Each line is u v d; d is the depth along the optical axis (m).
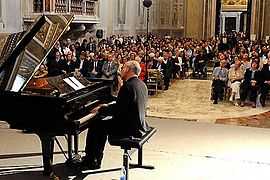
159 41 20.30
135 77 5.96
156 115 10.15
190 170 6.29
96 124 6.21
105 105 6.25
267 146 7.61
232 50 18.12
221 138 8.09
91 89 6.39
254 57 12.74
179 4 25.88
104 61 12.11
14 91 5.77
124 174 5.65
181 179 5.93
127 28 22.22
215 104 11.93
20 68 5.92
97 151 6.26
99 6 18.03
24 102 5.60
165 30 26.28
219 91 12.18
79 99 5.90
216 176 6.07
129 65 5.97
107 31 19.47
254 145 7.66
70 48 14.14
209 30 26.03
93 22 17.16
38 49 5.89
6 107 5.67
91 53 12.64
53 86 6.18
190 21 25.84
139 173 6.11
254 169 6.40
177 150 7.24
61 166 6.36
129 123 5.76
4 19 12.29
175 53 16.66
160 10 26.19
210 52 19.22
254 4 25.80
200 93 13.73
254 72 11.79
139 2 23.89
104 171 6.18
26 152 6.97
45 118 5.57
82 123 5.66
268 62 11.84
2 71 5.89
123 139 5.66
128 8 22.28
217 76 12.35
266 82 11.62
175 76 16.59
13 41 6.11
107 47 15.02
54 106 5.51
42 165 6.38
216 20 26.58
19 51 5.74
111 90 6.88
